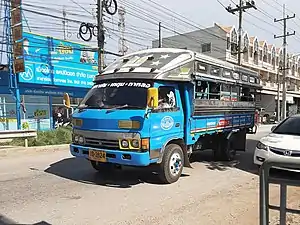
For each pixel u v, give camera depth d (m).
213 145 10.40
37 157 10.98
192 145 8.55
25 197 6.29
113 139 6.77
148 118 6.70
